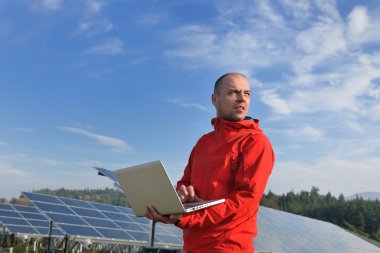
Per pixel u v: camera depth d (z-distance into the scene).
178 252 7.50
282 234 18.42
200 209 2.94
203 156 3.45
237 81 3.42
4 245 14.17
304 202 111.75
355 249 23.06
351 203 92.88
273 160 3.33
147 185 2.94
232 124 3.35
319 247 18.95
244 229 3.10
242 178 3.11
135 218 18.20
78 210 15.79
